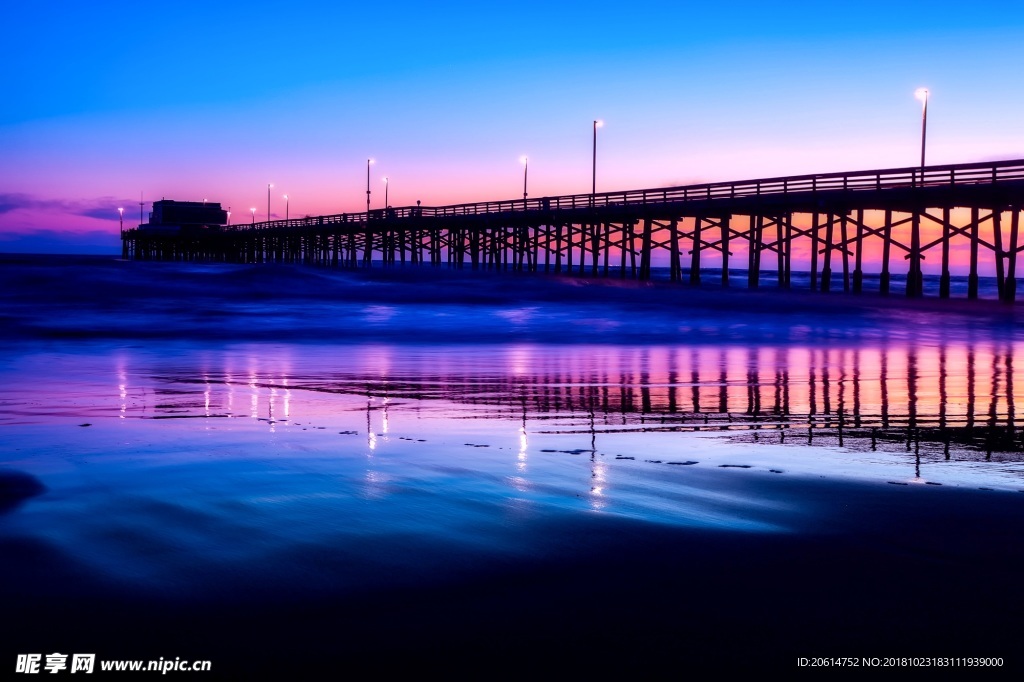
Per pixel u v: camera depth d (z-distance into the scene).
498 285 36.28
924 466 5.75
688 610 3.28
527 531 4.21
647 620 3.19
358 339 16.52
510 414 7.89
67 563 3.72
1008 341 17.41
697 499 4.83
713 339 17.16
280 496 4.86
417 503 4.71
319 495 4.88
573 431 7.03
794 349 15.33
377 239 70.00
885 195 29.69
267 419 7.54
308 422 7.39
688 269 104.06
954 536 4.17
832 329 19.62
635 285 38.75
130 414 7.75
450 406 8.38
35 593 3.40
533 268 49.50
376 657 2.91
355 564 3.74
